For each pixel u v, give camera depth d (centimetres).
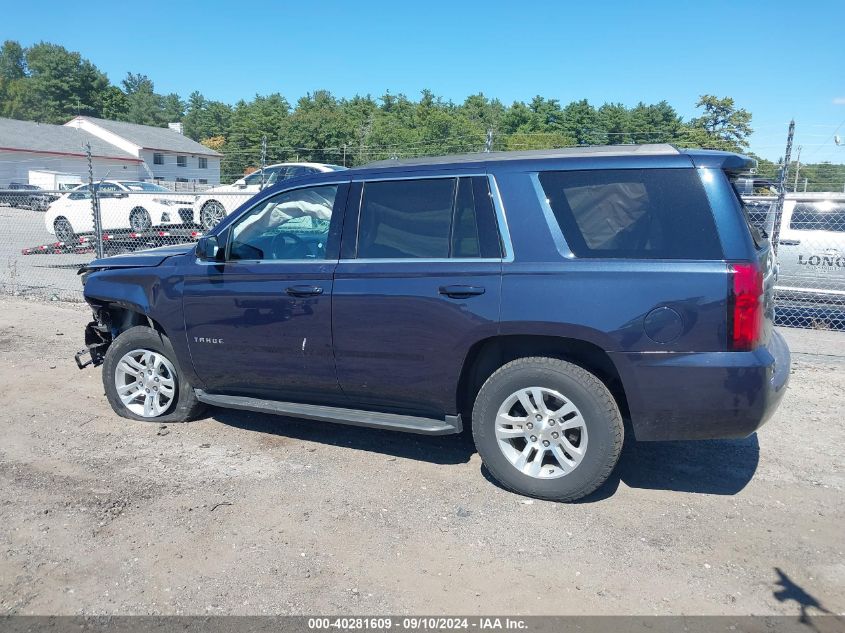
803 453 482
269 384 477
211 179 6188
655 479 440
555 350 407
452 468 455
